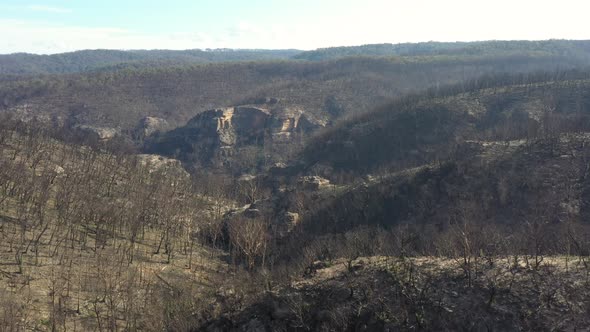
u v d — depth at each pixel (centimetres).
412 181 14212
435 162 16012
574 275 6719
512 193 12256
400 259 8138
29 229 11150
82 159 18938
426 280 7338
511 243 9519
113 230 12038
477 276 7150
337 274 8150
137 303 8800
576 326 5969
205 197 18462
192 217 14750
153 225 13975
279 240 13438
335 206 14412
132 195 15288
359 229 12375
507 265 7281
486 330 6356
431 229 11675
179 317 8094
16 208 12212
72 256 10319
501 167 13400
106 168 18462
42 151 17412
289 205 15538
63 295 8600
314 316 7412
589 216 10931
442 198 13088
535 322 6203
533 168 12938
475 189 12862
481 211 12019
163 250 12206
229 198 19238
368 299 7312
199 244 13550
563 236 9506
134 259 11050
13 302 7962
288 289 8038
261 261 11900
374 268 7962
